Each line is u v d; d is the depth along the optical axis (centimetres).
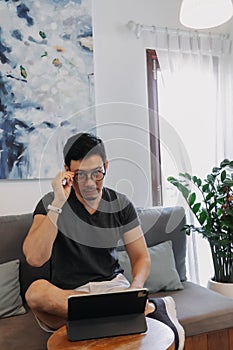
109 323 135
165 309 165
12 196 236
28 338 159
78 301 131
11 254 205
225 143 300
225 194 250
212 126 296
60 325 155
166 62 283
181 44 288
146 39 279
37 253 161
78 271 168
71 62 252
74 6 253
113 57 269
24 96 238
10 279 193
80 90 254
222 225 245
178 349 152
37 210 170
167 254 229
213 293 213
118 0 271
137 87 276
